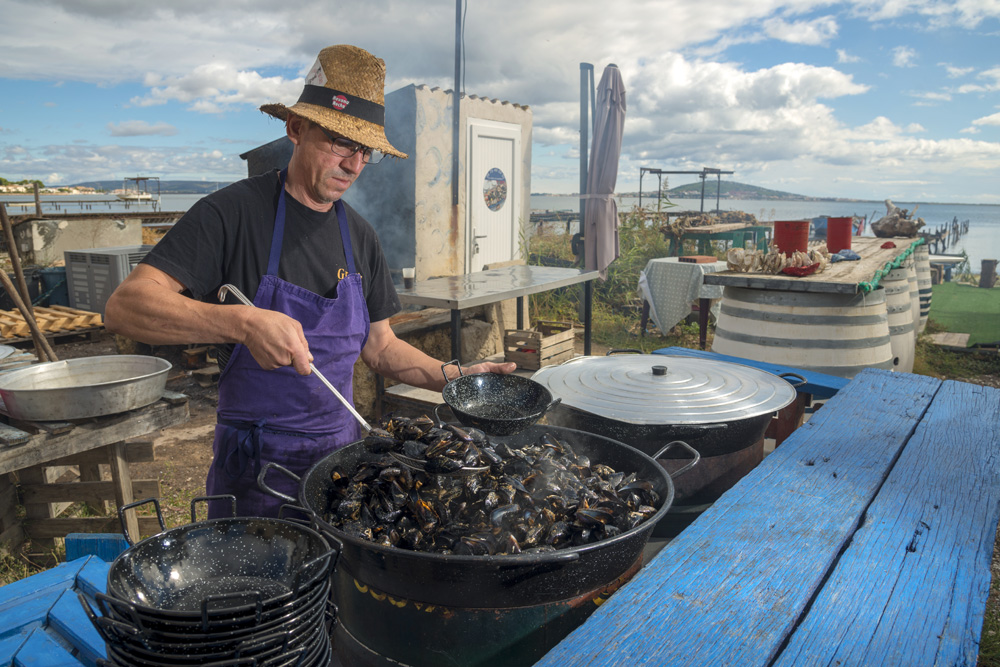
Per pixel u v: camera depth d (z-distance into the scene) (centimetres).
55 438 318
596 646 118
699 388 245
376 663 165
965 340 984
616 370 269
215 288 202
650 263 911
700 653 116
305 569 118
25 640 169
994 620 318
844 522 170
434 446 169
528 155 947
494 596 148
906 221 1009
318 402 212
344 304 214
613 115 877
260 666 99
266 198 204
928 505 182
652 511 164
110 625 97
